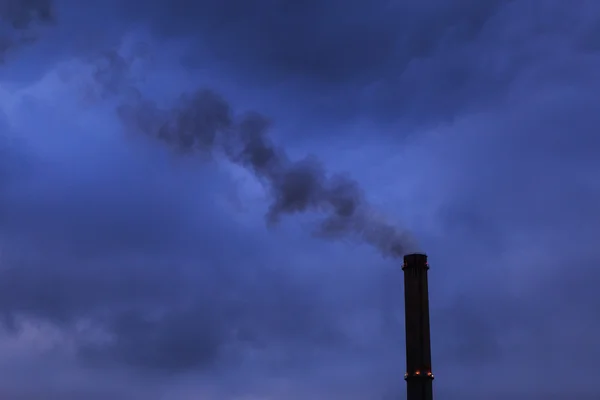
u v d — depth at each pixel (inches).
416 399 4687.5
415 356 4751.5
